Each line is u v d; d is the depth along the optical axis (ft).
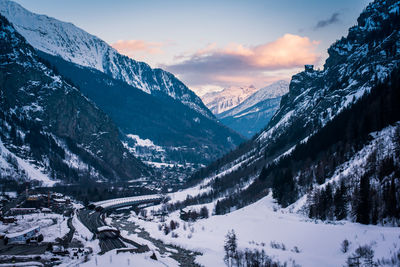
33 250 546.26
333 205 606.55
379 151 635.25
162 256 565.94
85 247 590.14
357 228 522.47
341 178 650.43
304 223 600.39
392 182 526.98
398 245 445.78
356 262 435.53
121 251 539.29
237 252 536.01
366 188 547.90
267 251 522.88
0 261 490.08
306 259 476.54
